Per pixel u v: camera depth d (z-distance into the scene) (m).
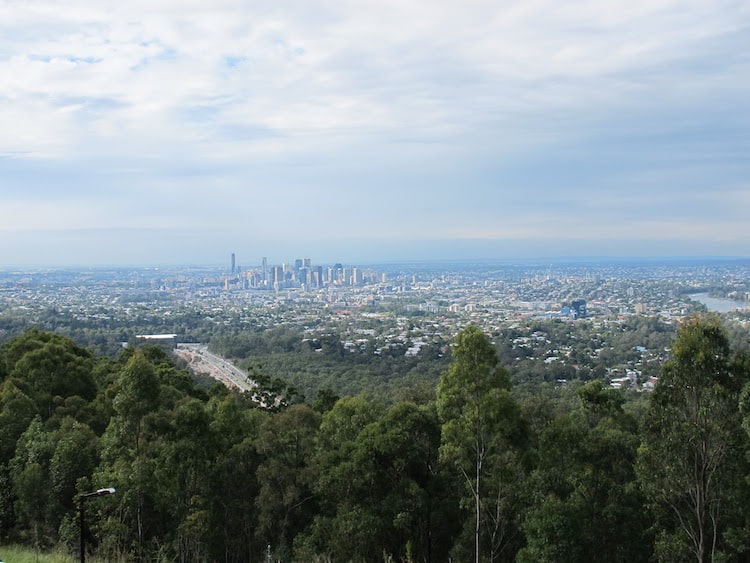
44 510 33.44
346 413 36.06
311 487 32.34
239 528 33.56
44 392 44.50
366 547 30.14
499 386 26.86
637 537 26.92
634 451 29.14
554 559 24.61
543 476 27.42
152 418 32.44
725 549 25.59
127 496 30.78
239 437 35.62
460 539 29.72
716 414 22.28
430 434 32.50
